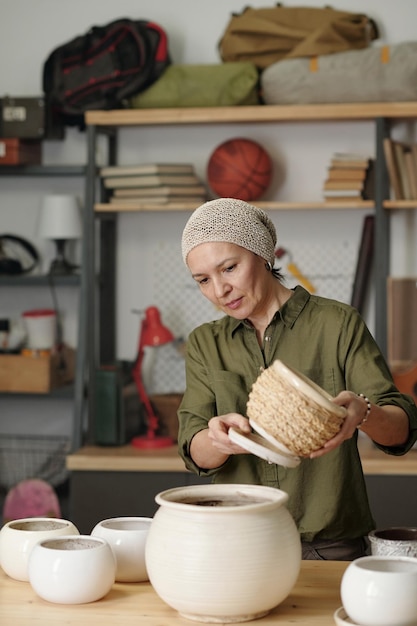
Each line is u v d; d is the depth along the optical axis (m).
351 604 1.56
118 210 4.63
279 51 4.57
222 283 2.19
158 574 1.65
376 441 2.06
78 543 1.85
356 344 2.27
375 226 4.47
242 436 1.71
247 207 2.20
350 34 4.53
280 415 1.64
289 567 1.64
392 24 4.78
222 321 2.42
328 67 4.43
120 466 4.29
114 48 4.62
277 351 2.32
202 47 4.91
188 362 2.42
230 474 2.28
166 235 5.00
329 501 2.24
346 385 2.29
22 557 1.90
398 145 4.49
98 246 5.08
